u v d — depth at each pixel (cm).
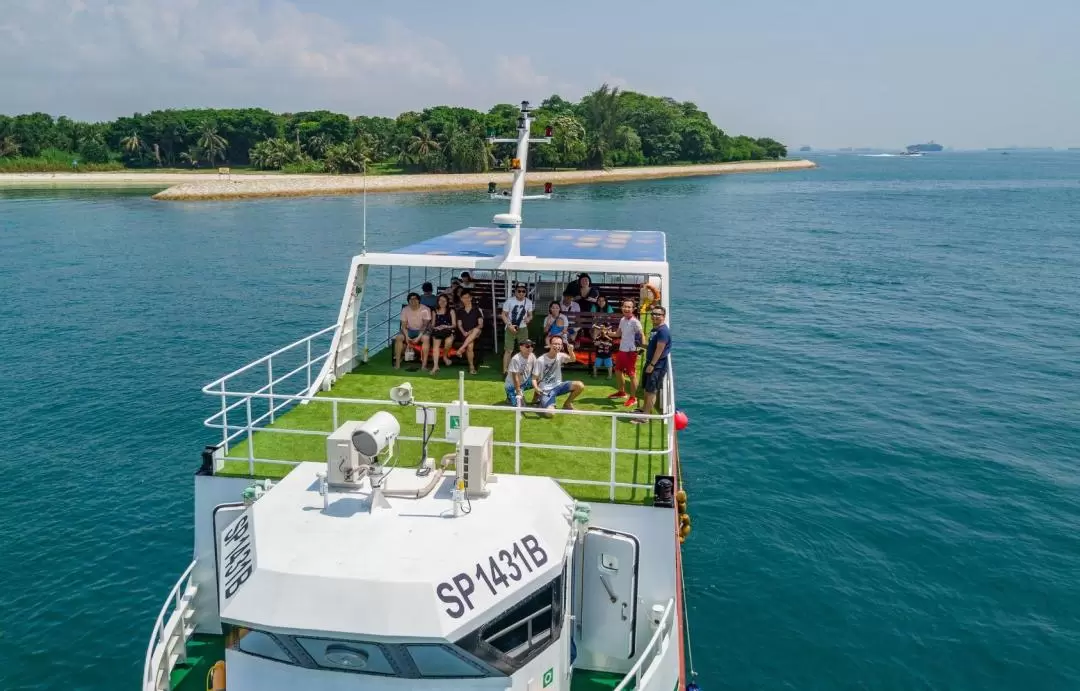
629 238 1969
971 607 1648
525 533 827
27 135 15900
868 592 1697
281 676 784
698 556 1823
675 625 992
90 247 6725
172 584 1747
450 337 1644
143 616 1634
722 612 1625
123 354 3500
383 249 6512
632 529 984
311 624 730
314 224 8344
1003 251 6756
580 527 929
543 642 823
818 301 4675
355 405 1409
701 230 8244
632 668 952
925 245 7156
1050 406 2842
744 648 1519
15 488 2195
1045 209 10969
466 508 856
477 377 1595
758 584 1719
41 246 6775
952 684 1432
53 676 1461
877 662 1485
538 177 15375
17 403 2872
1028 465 2331
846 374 3222
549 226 8262
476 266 1548
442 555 777
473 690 775
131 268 5681
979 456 2392
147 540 1928
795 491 2161
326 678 772
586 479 1090
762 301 4666
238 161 17862
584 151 16725
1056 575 1759
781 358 3450
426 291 1736
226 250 6550
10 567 1802
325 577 747
